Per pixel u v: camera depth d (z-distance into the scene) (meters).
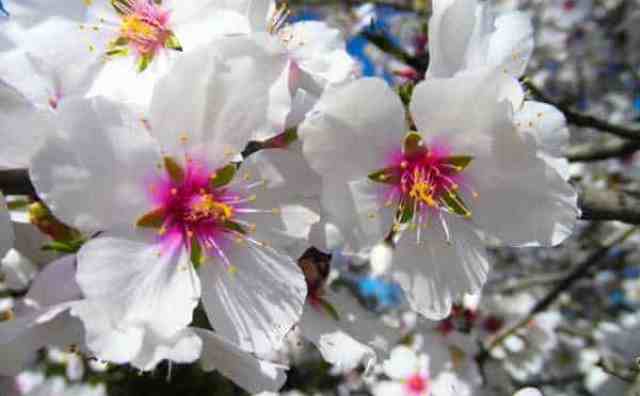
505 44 0.11
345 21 0.23
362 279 0.26
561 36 0.37
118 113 0.09
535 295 0.36
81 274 0.08
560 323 0.29
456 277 0.10
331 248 0.10
